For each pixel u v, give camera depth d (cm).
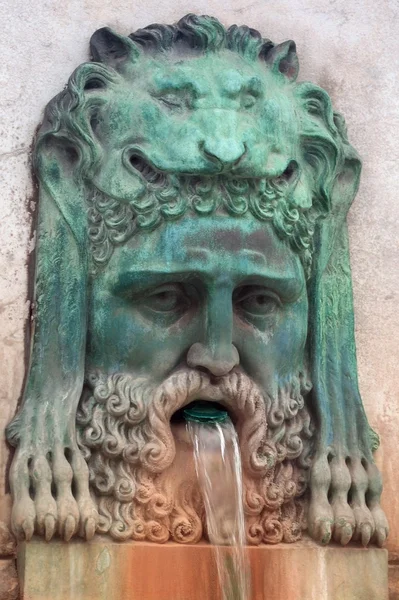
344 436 335
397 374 352
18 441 313
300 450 329
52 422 312
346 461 333
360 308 353
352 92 364
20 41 340
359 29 369
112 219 318
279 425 325
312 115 342
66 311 320
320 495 326
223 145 311
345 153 346
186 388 315
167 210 313
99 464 314
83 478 309
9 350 322
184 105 322
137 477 315
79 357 318
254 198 318
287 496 326
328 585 322
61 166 327
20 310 325
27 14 342
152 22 350
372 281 355
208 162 311
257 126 322
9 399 320
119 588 306
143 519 314
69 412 313
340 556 325
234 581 314
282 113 328
